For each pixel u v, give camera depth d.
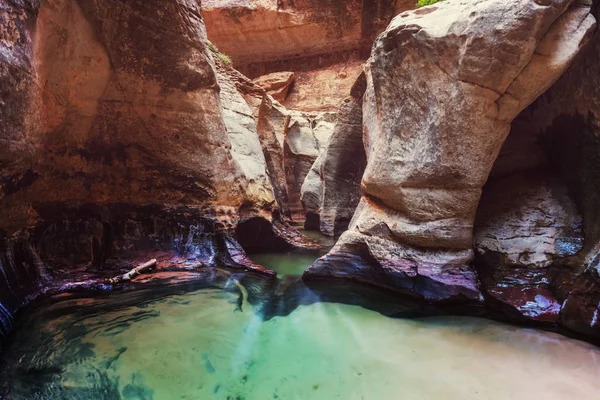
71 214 6.20
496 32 4.56
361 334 4.73
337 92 22.58
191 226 7.61
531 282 5.25
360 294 6.10
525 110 6.55
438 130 5.34
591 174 5.08
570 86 5.38
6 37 4.18
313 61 23.91
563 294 4.84
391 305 5.64
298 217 18.78
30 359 3.84
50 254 5.76
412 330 4.81
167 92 7.29
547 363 3.92
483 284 5.50
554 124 5.92
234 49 24.56
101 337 4.38
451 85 5.14
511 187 6.29
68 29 5.45
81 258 6.20
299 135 18.81
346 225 12.38
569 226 5.37
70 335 4.38
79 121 6.14
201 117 7.86
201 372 3.83
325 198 12.75
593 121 4.94
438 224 5.60
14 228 5.09
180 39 7.20
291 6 21.92
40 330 4.44
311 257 9.25
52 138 5.69
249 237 9.65
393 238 6.09
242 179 8.84
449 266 5.57
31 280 5.20
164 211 7.43
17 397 3.23
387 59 6.06
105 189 6.76
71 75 5.74
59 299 5.32
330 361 4.09
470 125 5.09
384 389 3.54
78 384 3.48
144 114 7.06
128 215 7.07
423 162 5.56
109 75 6.39
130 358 3.98
